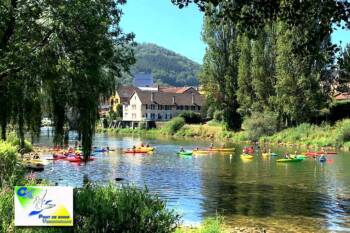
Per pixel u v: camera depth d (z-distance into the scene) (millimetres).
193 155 55312
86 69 23766
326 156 52125
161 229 8219
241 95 82500
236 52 85375
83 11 22109
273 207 23172
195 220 19625
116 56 25734
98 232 7836
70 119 25625
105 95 26547
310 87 70938
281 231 18125
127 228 8039
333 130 68125
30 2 21719
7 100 23188
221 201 24781
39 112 25344
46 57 22250
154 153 58250
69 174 36656
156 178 34656
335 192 27844
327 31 8891
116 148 66750
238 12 9133
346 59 9172
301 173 37344
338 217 20875
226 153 57875
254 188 29438
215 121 101000
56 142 25984
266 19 9234
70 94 24500
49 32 22250
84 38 22844
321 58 9227
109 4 24234
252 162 46719
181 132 101062
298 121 75125
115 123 139500
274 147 65938
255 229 18250
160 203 8664
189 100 146125
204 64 88125
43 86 24234
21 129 25547
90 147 26094
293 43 9625
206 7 9383
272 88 79688
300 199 25391
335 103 75562
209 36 86812
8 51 21375
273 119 77062
